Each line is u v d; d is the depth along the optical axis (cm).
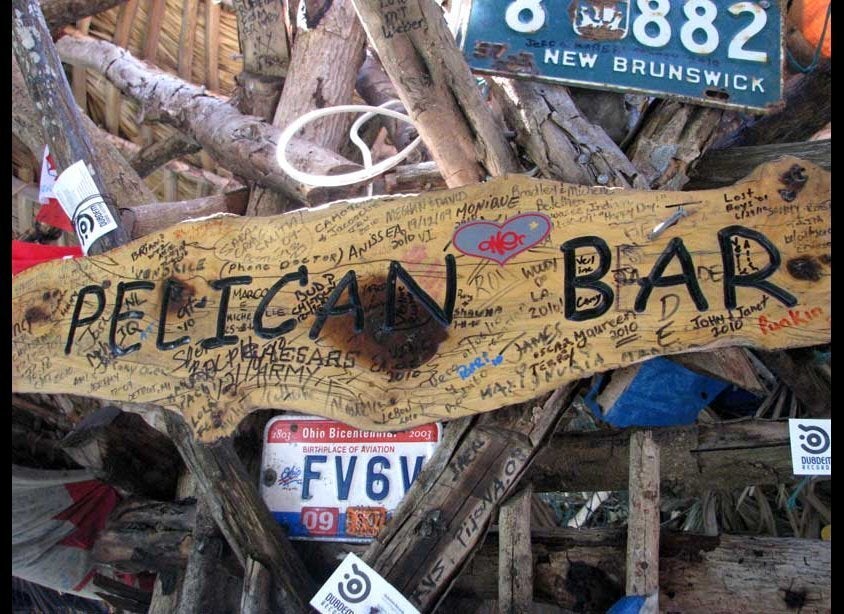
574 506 501
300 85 403
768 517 392
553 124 289
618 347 233
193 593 288
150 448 346
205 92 417
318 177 312
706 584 268
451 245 258
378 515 273
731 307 228
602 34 294
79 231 311
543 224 252
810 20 340
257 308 269
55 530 386
